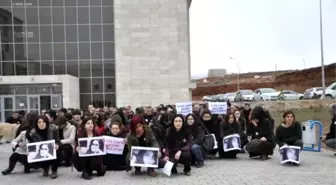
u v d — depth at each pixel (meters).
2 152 15.40
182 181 8.94
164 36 34.25
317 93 44.78
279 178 9.01
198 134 11.18
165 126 11.89
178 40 34.28
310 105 37.22
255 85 104.44
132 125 9.94
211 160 12.15
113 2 34.66
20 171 10.91
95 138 9.75
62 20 34.38
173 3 34.28
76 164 9.84
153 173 9.66
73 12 34.44
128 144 9.93
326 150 13.97
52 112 12.40
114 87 34.62
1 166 11.88
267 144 12.07
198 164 10.87
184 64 34.25
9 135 14.35
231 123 12.40
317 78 95.75
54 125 10.61
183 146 9.95
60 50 34.28
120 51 34.03
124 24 34.19
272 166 10.78
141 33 34.22
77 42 34.44
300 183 8.40
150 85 34.09
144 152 9.66
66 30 34.38
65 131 11.23
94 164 9.69
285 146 10.98
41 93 32.50
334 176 9.17
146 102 34.00
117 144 10.58
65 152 11.28
